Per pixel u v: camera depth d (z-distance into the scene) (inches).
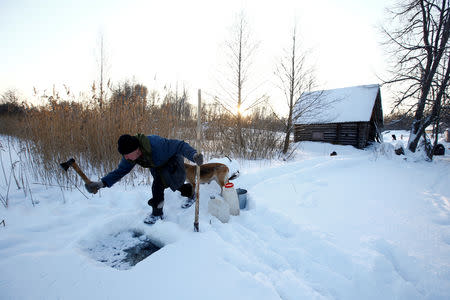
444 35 356.2
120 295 57.1
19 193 119.3
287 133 391.5
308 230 95.3
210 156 247.3
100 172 150.2
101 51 522.0
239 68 346.3
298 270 74.4
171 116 196.1
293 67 403.9
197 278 63.6
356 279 68.4
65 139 150.5
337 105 594.6
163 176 96.1
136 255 84.5
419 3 391.9
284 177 189.3
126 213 104.2
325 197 148.9
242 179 180.7
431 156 372.2
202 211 111.1
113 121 158.2
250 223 106.5
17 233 82.2
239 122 312.8
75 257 70.6
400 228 103.8
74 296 55.9
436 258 80.0
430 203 140.5
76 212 102.5
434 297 62.4
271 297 57.6
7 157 190.2
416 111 395.9
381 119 704.4
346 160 279.3
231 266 68.8
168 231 90.7
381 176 223.3
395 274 71.6
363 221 111.3
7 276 59.7
